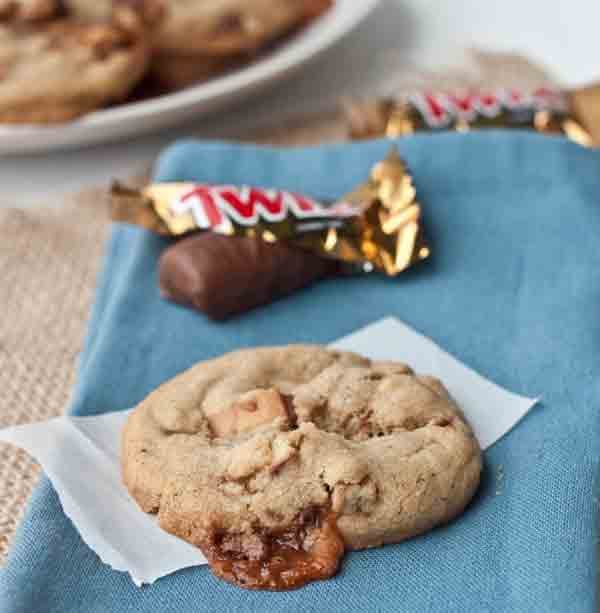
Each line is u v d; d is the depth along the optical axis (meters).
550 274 0.41
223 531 0.34
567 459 0.35
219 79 0.51
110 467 0.36
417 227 0.41
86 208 0.48
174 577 0.34
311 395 0.36
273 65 0.51
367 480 0.34
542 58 0.55
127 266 0.42
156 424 0.36
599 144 0.47
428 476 0.34
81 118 0.49
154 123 0.49
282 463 0.34
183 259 0.40
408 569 0.34
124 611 0.33
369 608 0.33
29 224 0.47
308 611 0.33
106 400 0.38
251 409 0.36
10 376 0.41
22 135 0.48
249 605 0.33
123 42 0.50
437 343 0.40
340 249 0.41
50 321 0.43
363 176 0.44
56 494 0.35
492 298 0.40
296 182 0.44
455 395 0.38
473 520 0.35
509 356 0.39
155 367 0.39
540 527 0.34
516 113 0.48
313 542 0.34
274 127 0.52
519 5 0.57
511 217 0.42
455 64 0.54
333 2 0.54
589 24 0.56
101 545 0.34
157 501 0.35
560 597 0.33
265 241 0.41
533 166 0.43
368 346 0.39
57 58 0.49
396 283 0.41
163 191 0.42
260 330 0.40
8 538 0.36
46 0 0.50
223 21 0.51
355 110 0.49
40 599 0.34
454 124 0.48
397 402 0.36
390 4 0.58
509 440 0.37
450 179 0.43
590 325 0.39
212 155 0.44
